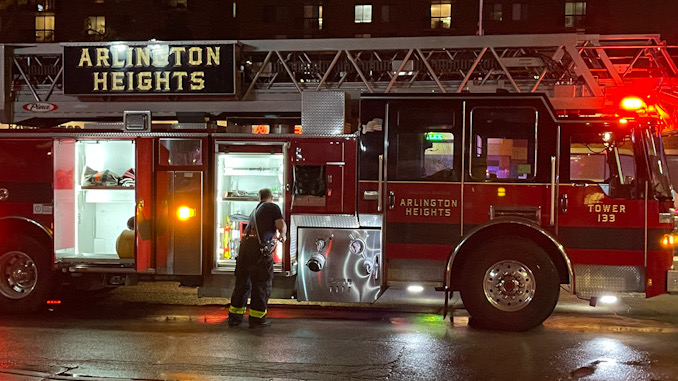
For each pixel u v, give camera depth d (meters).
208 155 8.15
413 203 7.73
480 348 6.62
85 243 8.91
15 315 8.34
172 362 6.06
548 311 7.34
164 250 8.18
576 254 7.45
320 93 7.99
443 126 7.69
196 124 8.29
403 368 5.90
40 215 8.30
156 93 11.37
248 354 6.35
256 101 11.50
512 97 7.56
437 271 7.75
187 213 8.12
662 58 11.43
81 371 5.75
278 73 12.41
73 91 11.57
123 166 8.89
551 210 7.47
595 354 6.39
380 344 6.77
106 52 11.45
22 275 8.42
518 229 7.61
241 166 8.28
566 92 10.53
